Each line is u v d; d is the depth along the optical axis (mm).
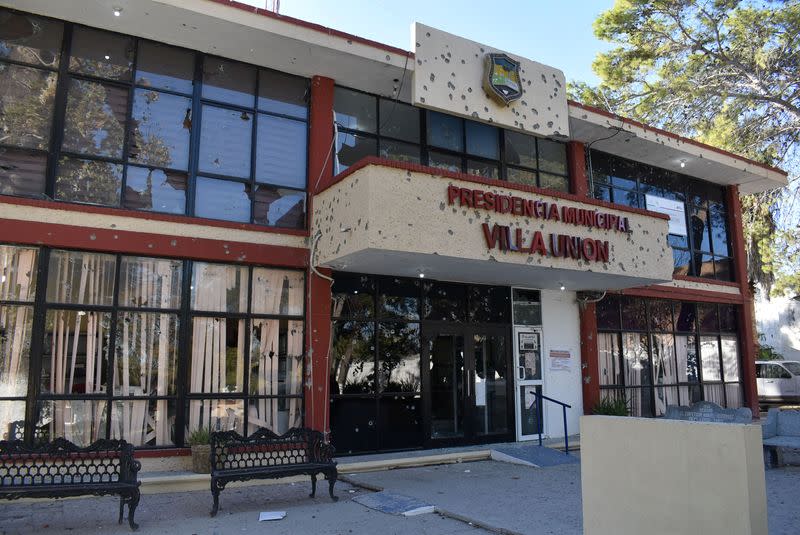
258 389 9938
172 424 9289
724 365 16891
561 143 14359
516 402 12578
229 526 6668
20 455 6734
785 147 20219
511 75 11602
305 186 10875
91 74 9492
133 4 9031
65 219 8859
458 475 9562
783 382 20141
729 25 19234
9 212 8547
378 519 6965
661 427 4852
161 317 9461
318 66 10812
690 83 19734
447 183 9578
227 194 10195
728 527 4355
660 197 16266
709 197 17625
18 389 8430
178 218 9578
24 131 8969
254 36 9867
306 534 6344
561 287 13102
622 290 14359
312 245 10398
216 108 10328
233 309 9945
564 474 9633
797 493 7930
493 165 13117
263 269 10281
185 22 9484
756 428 4469
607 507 5137
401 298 11477
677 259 16312
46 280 8766
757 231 22172
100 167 9367
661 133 14641
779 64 18984
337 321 10711
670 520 4695
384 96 11914
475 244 9672
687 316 16359
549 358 13250
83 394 8781
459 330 12070
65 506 7547
